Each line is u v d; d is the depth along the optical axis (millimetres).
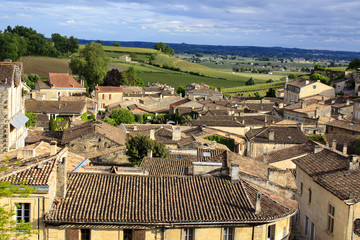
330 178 47156
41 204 34500
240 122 117062
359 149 83688
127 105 170250
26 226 31453
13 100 68250
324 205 46688
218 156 47594
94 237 35375
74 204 36125
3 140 64500
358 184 43500
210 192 39500
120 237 35594
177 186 39875
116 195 37781
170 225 35469
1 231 32969
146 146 71938
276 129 93500
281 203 40438
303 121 115500
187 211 36719
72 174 40000
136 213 35812
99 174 40344
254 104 159000
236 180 41188
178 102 160250
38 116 121625
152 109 172625
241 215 36812
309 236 51250
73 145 79438
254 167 51594
